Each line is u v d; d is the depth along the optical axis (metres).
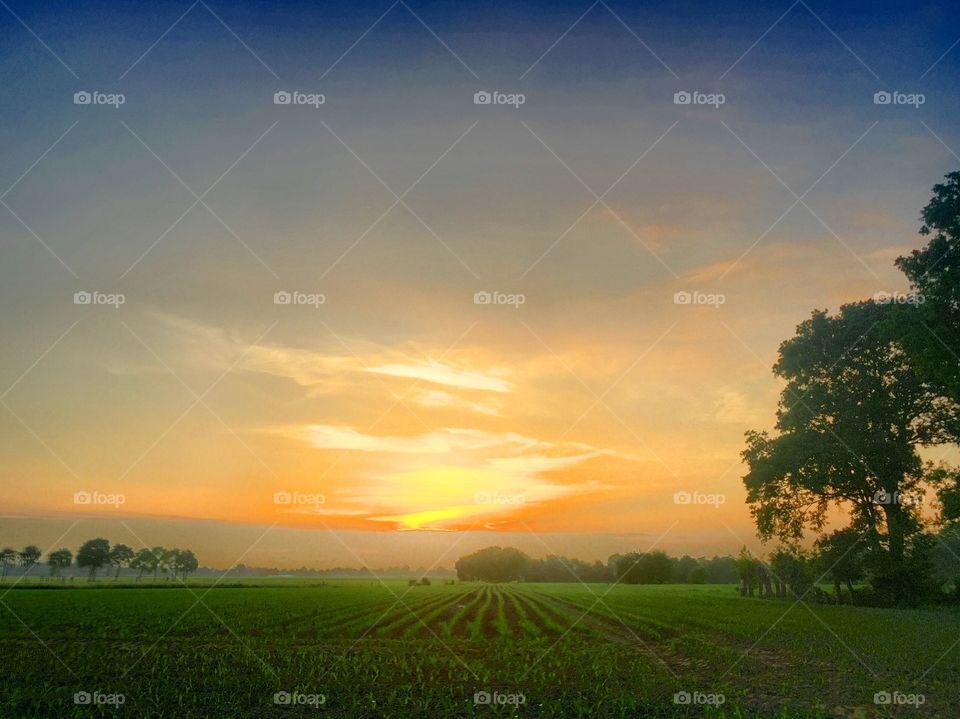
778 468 51.31
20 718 17.11
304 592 80.19
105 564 106.69
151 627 36.56
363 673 22.81
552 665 24.34
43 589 81.19
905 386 48.81
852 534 49.94
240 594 72.69
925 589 46.78
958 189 39.69
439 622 39.69
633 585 118.62
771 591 66.44
